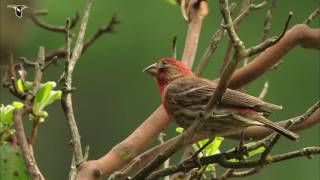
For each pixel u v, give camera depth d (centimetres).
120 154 916
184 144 851
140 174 870
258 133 1034
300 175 2417
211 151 1030
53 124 2547
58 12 2381
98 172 894
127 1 2588
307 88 2606
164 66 1221
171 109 1155
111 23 1227
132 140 931
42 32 2319
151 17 2623
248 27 2575
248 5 1030
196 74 1002
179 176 963
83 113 2628
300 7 2598
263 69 1030
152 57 2620
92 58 2625
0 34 1103
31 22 1238
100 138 2617
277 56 1030
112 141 2619
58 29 1223
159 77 1225
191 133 845
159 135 1048
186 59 1145
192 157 962
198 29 1116
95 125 2617
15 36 1115
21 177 877
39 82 923
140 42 2627
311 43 1033
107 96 2634
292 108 2602
